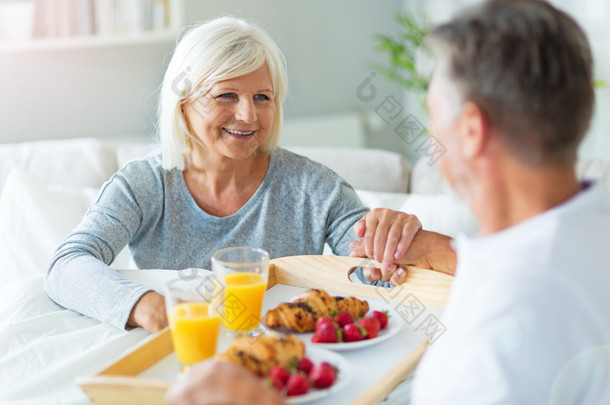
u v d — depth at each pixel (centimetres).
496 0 78
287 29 363
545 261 73
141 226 168
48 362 129
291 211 174
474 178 78
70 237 156
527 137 74
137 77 328
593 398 75
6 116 299
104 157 229
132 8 295
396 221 137
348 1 379
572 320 72
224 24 161
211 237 171
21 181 210
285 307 109
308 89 377
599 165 198
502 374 72
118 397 88
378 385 92
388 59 398
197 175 171
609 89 300
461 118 76
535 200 77
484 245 77
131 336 132
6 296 152
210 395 73
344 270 132
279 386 87
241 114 157
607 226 77
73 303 142
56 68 306
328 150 229
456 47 77
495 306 73
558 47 74
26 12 273
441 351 78
